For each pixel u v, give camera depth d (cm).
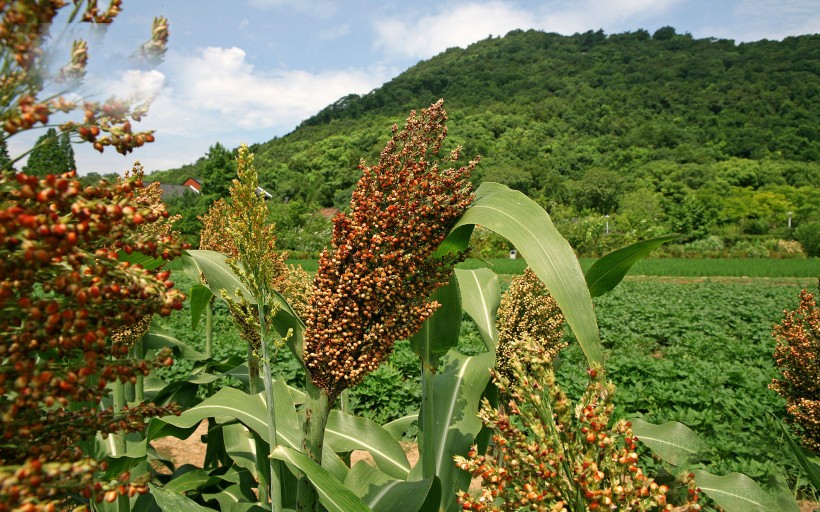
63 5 81
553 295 181
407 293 199
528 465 153
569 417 153
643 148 11519
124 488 86
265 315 204
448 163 208
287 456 191
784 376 357
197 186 7831
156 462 623
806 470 289
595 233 5794
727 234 6838
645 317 1748
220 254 268
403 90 16862
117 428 101
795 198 8481
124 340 285
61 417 97
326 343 193
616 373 995
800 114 12925
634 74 16900
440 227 204
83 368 85
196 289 325
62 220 85
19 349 83
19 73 83
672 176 9075
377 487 246
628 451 149
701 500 433
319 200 9375
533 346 162
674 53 19000
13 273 84
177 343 521
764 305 2145
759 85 14688
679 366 1041
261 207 186
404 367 1012
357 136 11481
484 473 155
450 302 260
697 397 831
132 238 95
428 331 264
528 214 195
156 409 105
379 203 198
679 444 304
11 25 78
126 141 86
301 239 5497
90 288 83
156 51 86
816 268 4303
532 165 9419
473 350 1232
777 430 650
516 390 162
